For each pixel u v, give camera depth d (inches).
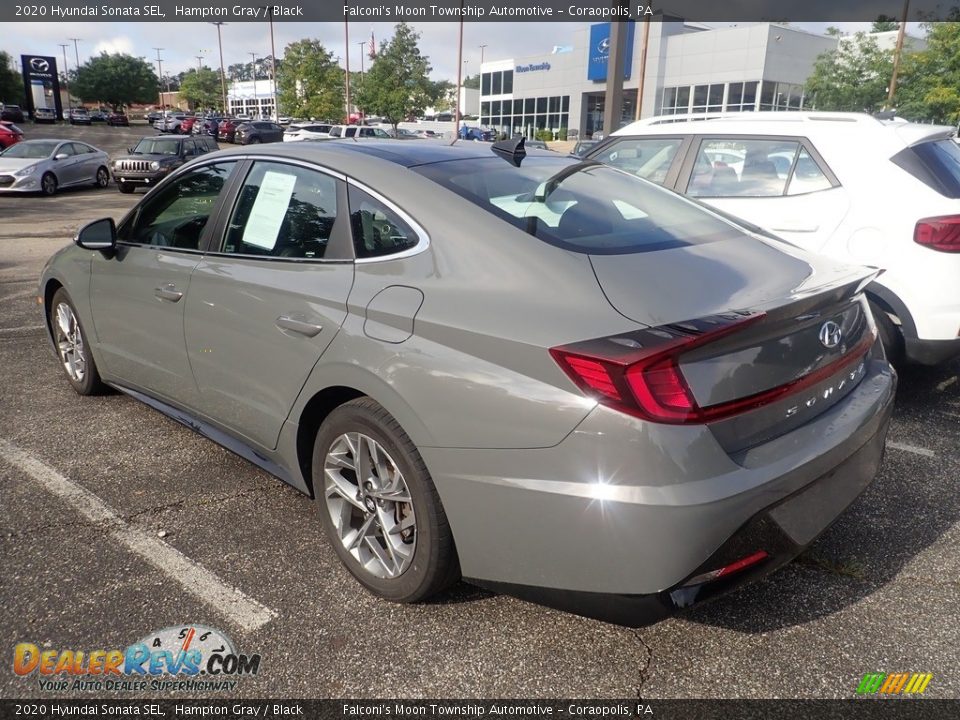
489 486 84.1
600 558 78.6
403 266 98.2
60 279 167.9
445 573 94.2
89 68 3649.1
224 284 119.2
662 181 212.8
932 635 96.3
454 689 86.9
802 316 85.4
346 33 1675.7
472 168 111.7
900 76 1083.3
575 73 1940.2
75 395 180.9
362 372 95.5
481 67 2298.2
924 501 131.1
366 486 100.7
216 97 4352.9
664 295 85.4
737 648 93.7
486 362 84.7
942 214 161.2
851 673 89.4
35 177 713.6
